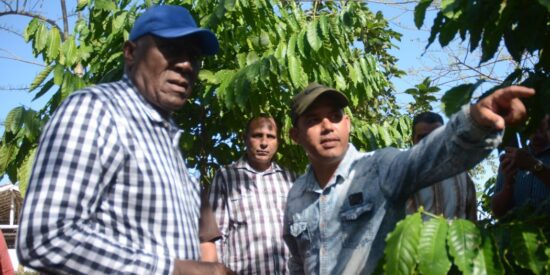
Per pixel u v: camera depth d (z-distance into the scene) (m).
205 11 4.41
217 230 2.78
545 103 2.03
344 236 2.41
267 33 4.59
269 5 4.55
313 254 2.52
